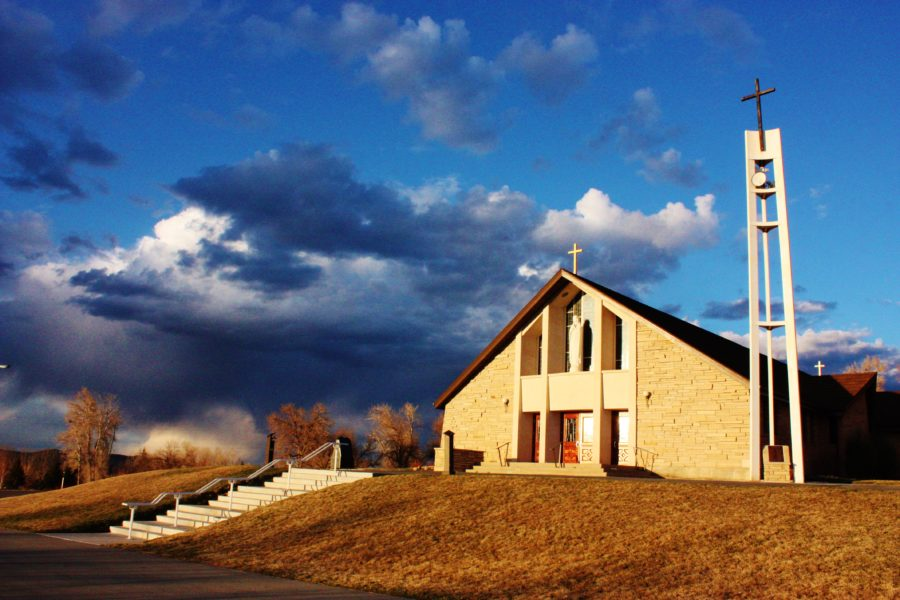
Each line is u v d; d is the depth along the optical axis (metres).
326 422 75.00
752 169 25.14
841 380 37.69
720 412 27.11
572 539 16.75
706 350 28.83
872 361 70.25
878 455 36.44
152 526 25.20
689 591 12.75
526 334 34.28
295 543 19.39
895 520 15.17
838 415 34.66
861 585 12.12
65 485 77.31
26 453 86.94
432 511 20.66
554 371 33.03
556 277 32.53
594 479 22.70
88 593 12.70
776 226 24.69
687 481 22.56
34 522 29.58
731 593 12.45
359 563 16.94
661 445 28.25
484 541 17.56
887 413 38.66
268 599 12.78
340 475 27.42
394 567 16.33
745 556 14.17
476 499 21.23
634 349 29.84
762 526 15.74
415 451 72.62
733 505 17.56
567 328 33.88
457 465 33.62
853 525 15.10
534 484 22.06
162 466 81.06
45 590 12.86
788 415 28.88
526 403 33.22
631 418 29.23
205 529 22.73
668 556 14.77
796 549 14.15
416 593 13.90
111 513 30.20
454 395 36.03
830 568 13.01
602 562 14.96
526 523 18.44
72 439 77.94
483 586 14.23
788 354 23.83
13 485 82.31
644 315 30.31
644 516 17.55
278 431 74.44
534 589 13.73
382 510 21.58
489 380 34.84
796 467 22.98
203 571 16.30
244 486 29.88
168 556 19.19
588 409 31.23
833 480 28.23
